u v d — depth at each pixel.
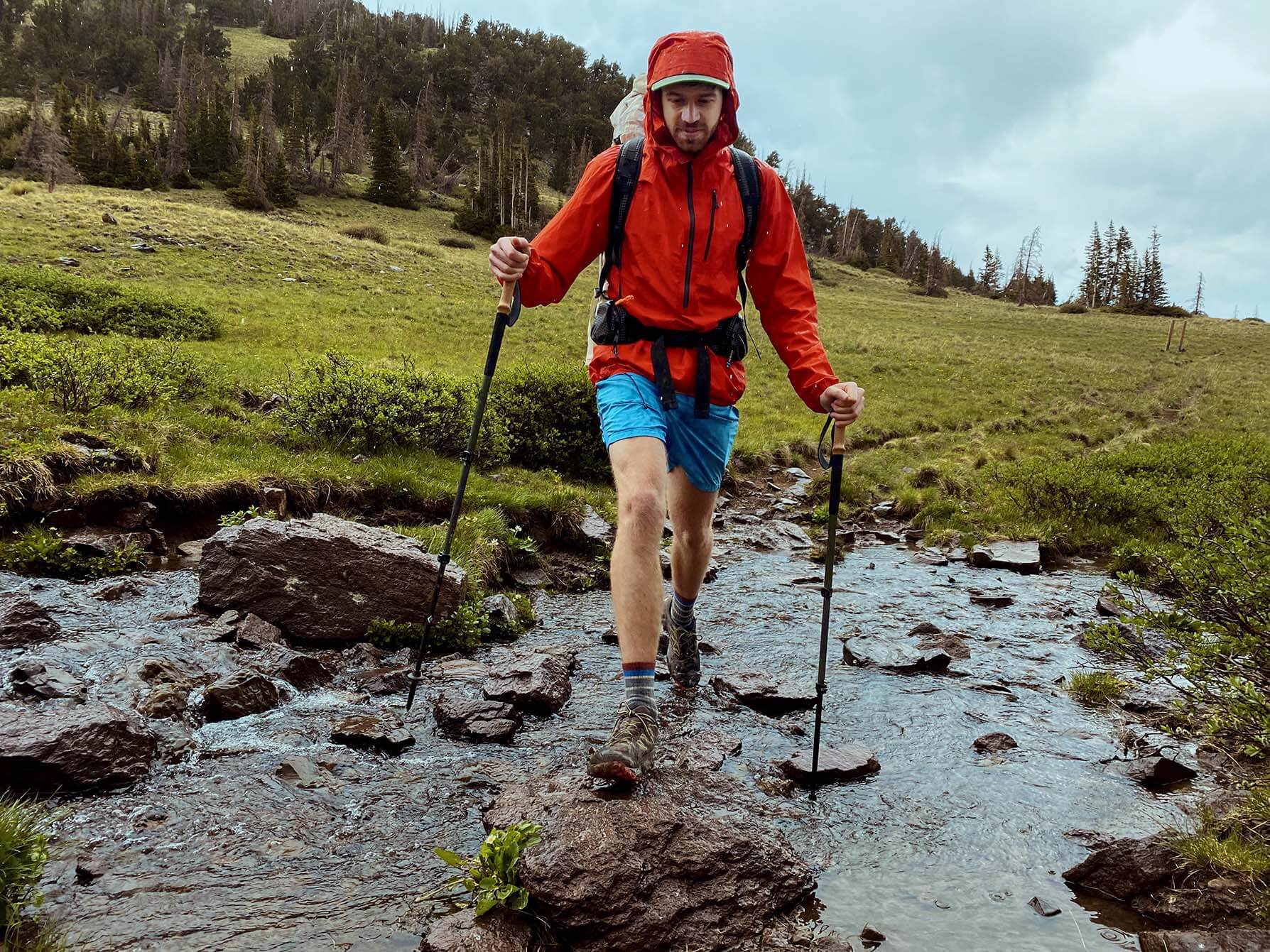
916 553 10.37
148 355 13.16
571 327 36.34
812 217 159.00
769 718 4.59
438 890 2.85
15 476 6.95
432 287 45.56
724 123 3.27
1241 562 4.03
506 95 191.25
